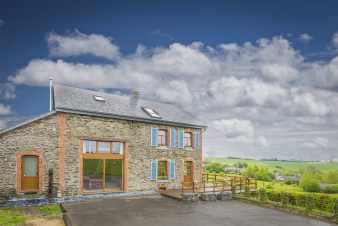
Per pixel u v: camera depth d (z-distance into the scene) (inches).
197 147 948.0
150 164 820.6
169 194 762.2
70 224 477.7
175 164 880.9
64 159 669.9
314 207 657.6
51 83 771.4
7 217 514.3
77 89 800.3
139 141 803.4
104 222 494.9
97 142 737.0
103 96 838.5
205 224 499.8
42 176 641.6
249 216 571.5
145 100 962.1
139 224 487.5
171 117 908.6
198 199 743.7
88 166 1007.6
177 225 488.1
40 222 490.6
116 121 763.4
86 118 711.7
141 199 725.9
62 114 674.8
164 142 876.6
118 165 977.5
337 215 568.4
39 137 644.7
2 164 601.6
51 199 647.1
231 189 825.5
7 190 603.5
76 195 683.4
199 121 984.3
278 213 607.5
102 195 730.2
